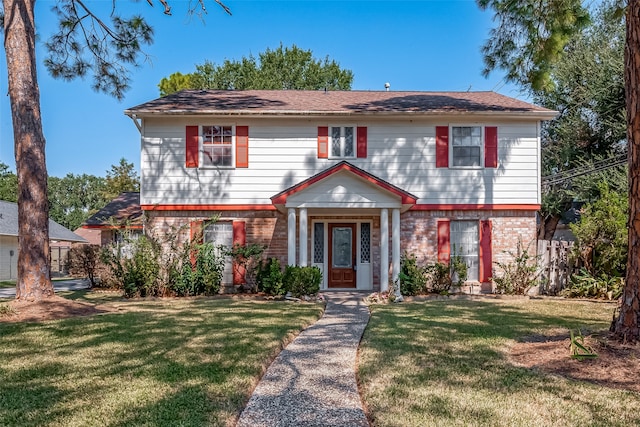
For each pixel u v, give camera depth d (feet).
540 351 21.70
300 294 43.96
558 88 74.74
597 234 44.98
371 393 15.98
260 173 50.44
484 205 50.39
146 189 49.80
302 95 59.62
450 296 46.26
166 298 45.19
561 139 75.97
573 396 15.72
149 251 46.06
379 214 51.47
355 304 42.04
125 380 17.33
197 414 13.94
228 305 39.81
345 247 52.95
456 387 16.63
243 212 50.49
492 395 15.78
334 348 23.65
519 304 40.29
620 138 69.97
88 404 14.82
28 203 35.24
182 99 54.70
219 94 58.95
